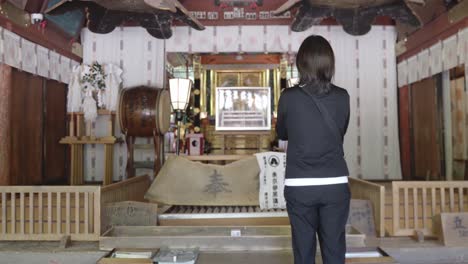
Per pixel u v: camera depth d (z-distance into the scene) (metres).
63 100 6.16
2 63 4.52
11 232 3.13
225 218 3.49
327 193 1.87
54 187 3.15
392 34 6.54
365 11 4.94
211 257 2.77
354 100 6.48
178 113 4.80
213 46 6.34
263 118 8.77
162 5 4.39
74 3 4.67
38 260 2.87
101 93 6.07
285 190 1.97
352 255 2.70
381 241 3.12
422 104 5.94
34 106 5.33
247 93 8.82
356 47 6.50
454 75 5.11
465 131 4.84
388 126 6.50
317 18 5.14
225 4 6.32
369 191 3.53
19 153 4.98
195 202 3.79
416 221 3.25
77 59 6.34
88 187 3.14
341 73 6.47
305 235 1.92
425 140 5.87
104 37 6.38
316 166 1.89
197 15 6.34
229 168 3.92
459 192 3.25
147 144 5.96
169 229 3.10
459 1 4.78
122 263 2.53
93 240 3.10
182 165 3.94
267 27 6.34
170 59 8.90
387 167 6.48
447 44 5.12
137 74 6.35
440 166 5.40
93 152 6.33
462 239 3.01
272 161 3.88
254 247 2.90
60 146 6.08
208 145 8.66
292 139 1.95
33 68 5.12
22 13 4.88
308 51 1.96
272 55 9.85
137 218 3.31
